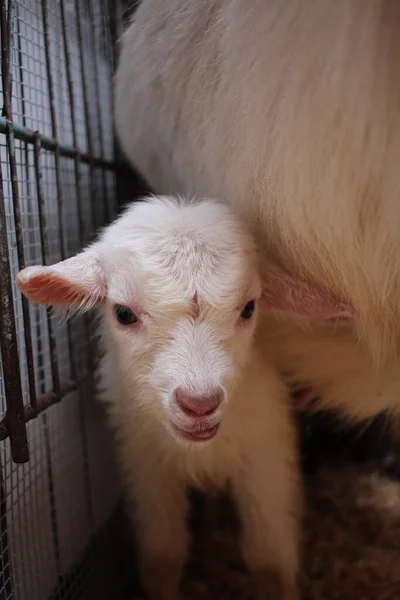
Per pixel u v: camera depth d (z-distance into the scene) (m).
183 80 0.56
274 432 0.55
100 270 0.49
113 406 0.56
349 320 0.51
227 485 0.60
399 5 0.43
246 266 0.48
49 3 0.59
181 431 0.45
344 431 0.75
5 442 0.50
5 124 0.47
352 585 0.63
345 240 0.48
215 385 0.44
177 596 0.59
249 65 0.48
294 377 0.57
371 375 0.54
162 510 0.57
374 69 0.44
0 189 0.45
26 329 0.49
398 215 0.46
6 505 0.49
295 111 0.46
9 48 0.47
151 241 0.47
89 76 0.70
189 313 0.45
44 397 0.52
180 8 0.56
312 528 0.69
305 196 0.48
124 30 0.70
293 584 0.57
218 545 0.67
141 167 0.68
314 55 0.45
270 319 0.55
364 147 0.45
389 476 0.77
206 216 0.49
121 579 0.65
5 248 0.45
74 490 0.62
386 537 0.68
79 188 0.61
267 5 0.47
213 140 0.53
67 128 0.65
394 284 0.49
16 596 0.50
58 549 0.57
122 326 0.48
